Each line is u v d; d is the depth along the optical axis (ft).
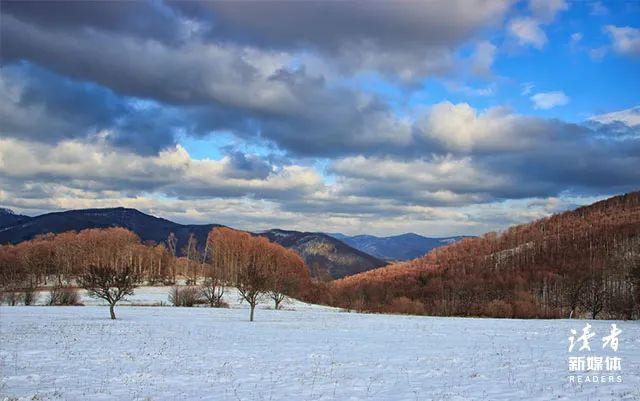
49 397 65.10
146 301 349.20
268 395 67.87
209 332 154.81
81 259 473.26
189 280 462.60
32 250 488.85
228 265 470.39
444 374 84.58
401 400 65.16
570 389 71.26
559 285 428.56
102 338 132.26
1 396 65.10
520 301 344.28
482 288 458.09
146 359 98.48
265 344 126.31
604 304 338.95
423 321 222.07
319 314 270.46
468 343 132.26
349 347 122.01
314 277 634.02
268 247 540.52
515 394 68.44
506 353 111.24
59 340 126.41
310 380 78.69
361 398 66.39
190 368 88.89
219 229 549.54
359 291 473.67
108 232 526.98
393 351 114.52
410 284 527.81
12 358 97.30
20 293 328.90
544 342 135.33
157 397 66.23
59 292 318.45
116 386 72.95
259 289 218.79
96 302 328.90
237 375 82.58
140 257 478.59
